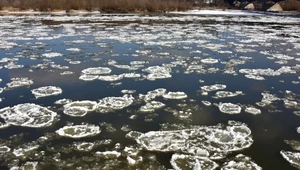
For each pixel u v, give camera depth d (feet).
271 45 42.88
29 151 13.71
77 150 13.85
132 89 22.44
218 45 41.93
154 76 25.82
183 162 12.99
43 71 26.96
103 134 15.48
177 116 17.83
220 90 22.71
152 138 15.06
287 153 13.84
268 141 15.01
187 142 14.71
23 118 17.12
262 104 20.02
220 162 13.07
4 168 12.34
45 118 17.19
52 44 40.47
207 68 29.19
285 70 28.66
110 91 21.91
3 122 16.62
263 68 29.68
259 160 13.25
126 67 28.73
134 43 42.16
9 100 19.88
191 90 22.54
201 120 17.33
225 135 15.49
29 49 36.83
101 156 13.34
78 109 18.52
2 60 30.86
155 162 12.98
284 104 20.07
